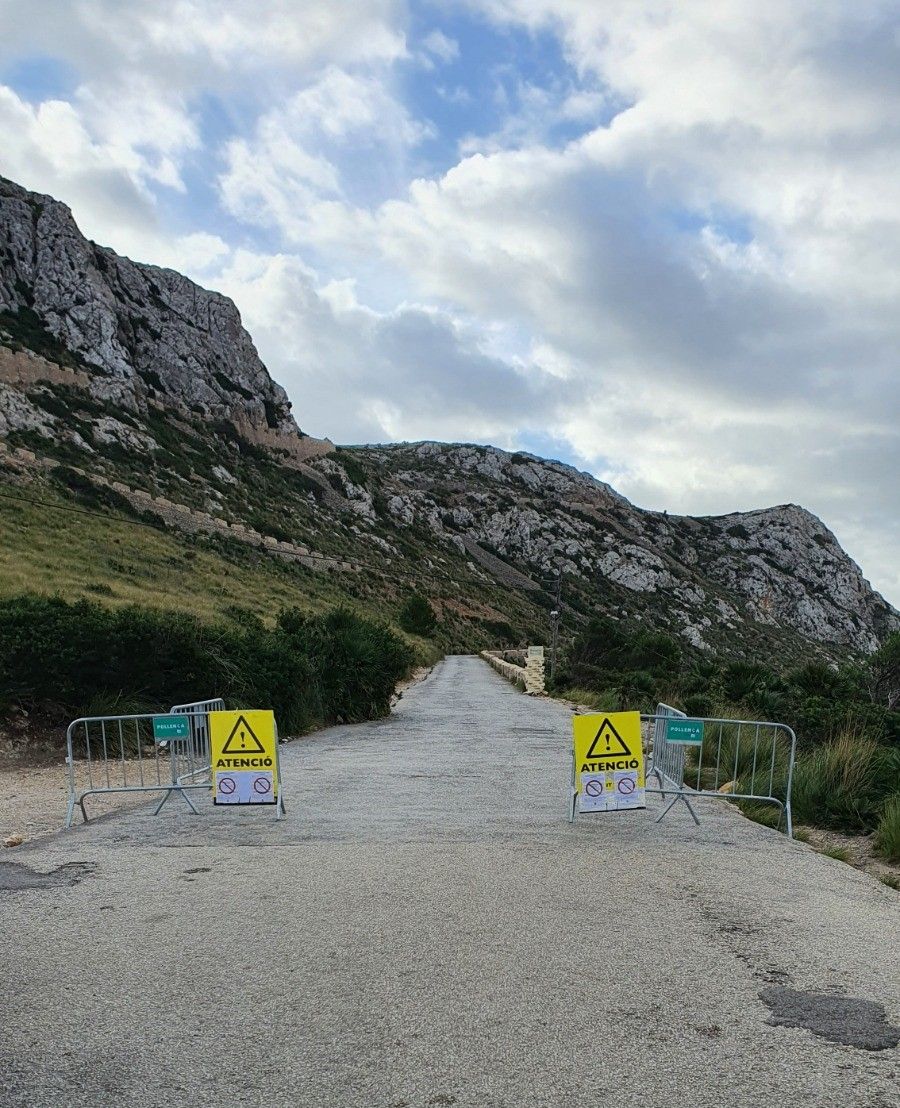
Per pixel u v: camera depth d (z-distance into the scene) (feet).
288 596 174.09
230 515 264.52
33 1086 10.14
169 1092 10.00
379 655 84.64
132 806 31.01
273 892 18.47
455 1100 9.79
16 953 14.78
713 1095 9.93
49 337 325.42
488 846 23.09
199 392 390.83
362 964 14.03
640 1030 11.65
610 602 456.86
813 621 577.84
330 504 392.68
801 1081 10.30
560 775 39.09
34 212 366.63
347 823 26.53
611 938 15.48
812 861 22.66
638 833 25.50
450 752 50.70
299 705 66.08
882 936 16.25
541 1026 11.73
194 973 13.73
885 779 32.78
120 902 17.88
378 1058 10.80
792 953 14.99
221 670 54.54
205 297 459.32
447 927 15.93
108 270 405.39
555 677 136.36
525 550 508.12
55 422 252.01
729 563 599.16
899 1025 12.02
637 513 638.12
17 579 98.63
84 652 47.70
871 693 81.51
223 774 27.91
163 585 134.00
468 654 284.00
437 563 396.78
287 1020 11.92
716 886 19.52
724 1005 12.58
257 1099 9.84
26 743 44.24
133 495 221.05
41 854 22.53
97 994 12.91
